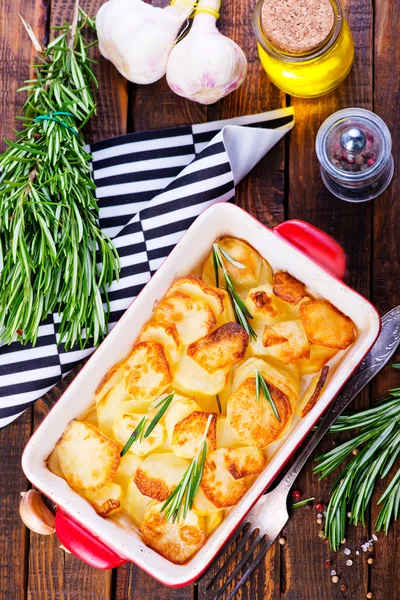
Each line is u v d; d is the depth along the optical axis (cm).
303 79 78
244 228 75
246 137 79
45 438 75
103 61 83
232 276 76
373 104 82
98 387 76
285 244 73
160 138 81
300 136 82
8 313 79
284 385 74
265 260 76
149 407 75
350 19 82
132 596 82
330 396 73
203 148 81
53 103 78
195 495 74
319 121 82
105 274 78
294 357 74
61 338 77
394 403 77
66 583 82
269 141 80
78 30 79
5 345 80
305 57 76
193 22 79
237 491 74
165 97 83
